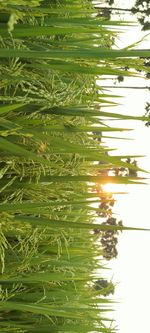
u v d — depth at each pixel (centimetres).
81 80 235
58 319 270
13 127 190
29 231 213
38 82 193
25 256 219
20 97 185
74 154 228
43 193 220
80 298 291
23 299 244
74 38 238
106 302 299
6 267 219
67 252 248
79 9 242
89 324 292
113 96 270
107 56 179
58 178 212
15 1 170
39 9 190
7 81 184
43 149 206
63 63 206
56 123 214
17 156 199
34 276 234
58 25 214
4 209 191
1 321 238
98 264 323
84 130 222
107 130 222
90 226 200
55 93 199
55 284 265
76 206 237
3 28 183
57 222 203
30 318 252
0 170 204
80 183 265
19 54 170
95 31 221
